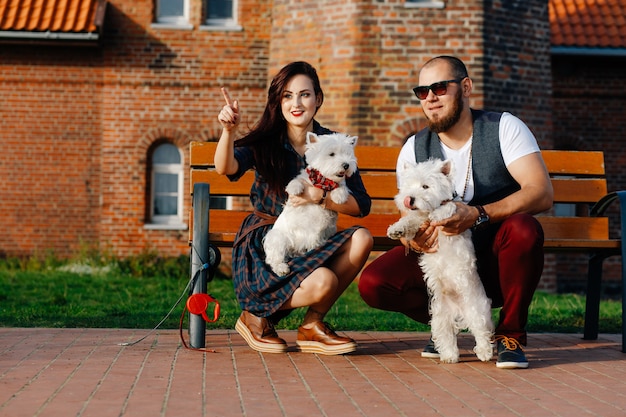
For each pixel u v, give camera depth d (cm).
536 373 461
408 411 365
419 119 1224
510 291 473
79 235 1502
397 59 1226
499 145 505
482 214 467
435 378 440
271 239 479
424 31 1230
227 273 1426
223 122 480
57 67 1501
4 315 734
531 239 462
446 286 472
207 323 654
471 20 1236
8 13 1463
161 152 1533
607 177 1571
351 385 418
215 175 586
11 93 1496
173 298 966
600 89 1570
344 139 474
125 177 1503
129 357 486
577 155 624
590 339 604
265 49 1535
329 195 474
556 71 1562
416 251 486
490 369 468
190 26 1516
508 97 1266
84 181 1504
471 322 465
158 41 1515
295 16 1280
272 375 438
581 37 1516
